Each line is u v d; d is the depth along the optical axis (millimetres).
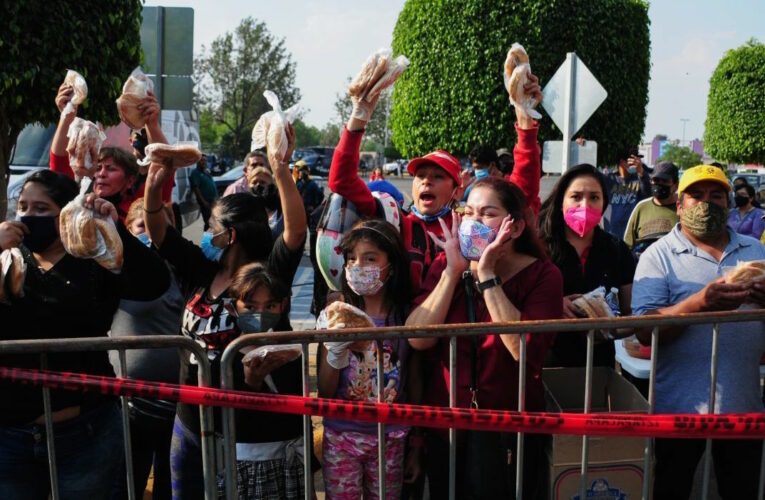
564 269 3605
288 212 2986
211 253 3041
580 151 7098
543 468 2672
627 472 2588
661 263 3164
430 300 2758
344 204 3391
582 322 2475
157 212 2996
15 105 5328
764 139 22828
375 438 2793
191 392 2379
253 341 2377
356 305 2941
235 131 52656
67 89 3600
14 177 7691
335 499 2824
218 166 38125
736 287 2762
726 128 23562
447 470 2760
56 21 5199
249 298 2773
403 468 2887
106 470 2773
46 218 2621
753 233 8039
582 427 2430
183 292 3107
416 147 11867
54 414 2607
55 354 2652
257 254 3033
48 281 2646
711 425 2455
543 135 11344
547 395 2945
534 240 2809
